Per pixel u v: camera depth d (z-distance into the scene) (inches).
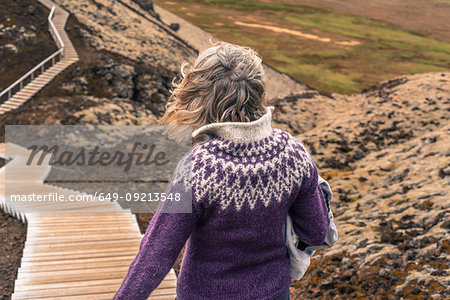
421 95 593.3
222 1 2898.6
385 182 315.6
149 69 1018.1
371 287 174.4
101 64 963.3
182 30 1937.7
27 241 218.4
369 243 207.6
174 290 169.2
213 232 52.6
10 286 237.6
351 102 761.6
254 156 51.8
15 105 741.9
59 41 997.8
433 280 160.7
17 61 983.6
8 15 1141.1
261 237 53.9
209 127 51.0
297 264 60.6
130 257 202.8
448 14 3137.3
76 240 223.8
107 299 159.5
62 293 161.6
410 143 394.3
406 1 3481.8
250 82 52.8
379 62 1863.9
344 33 2381.9
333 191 315.6
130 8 1614.2
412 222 216.7
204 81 52.5
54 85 865.5
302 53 1881.2
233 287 54.4
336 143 467.8
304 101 757.9
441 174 278.8
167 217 50.4
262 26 2347.4
